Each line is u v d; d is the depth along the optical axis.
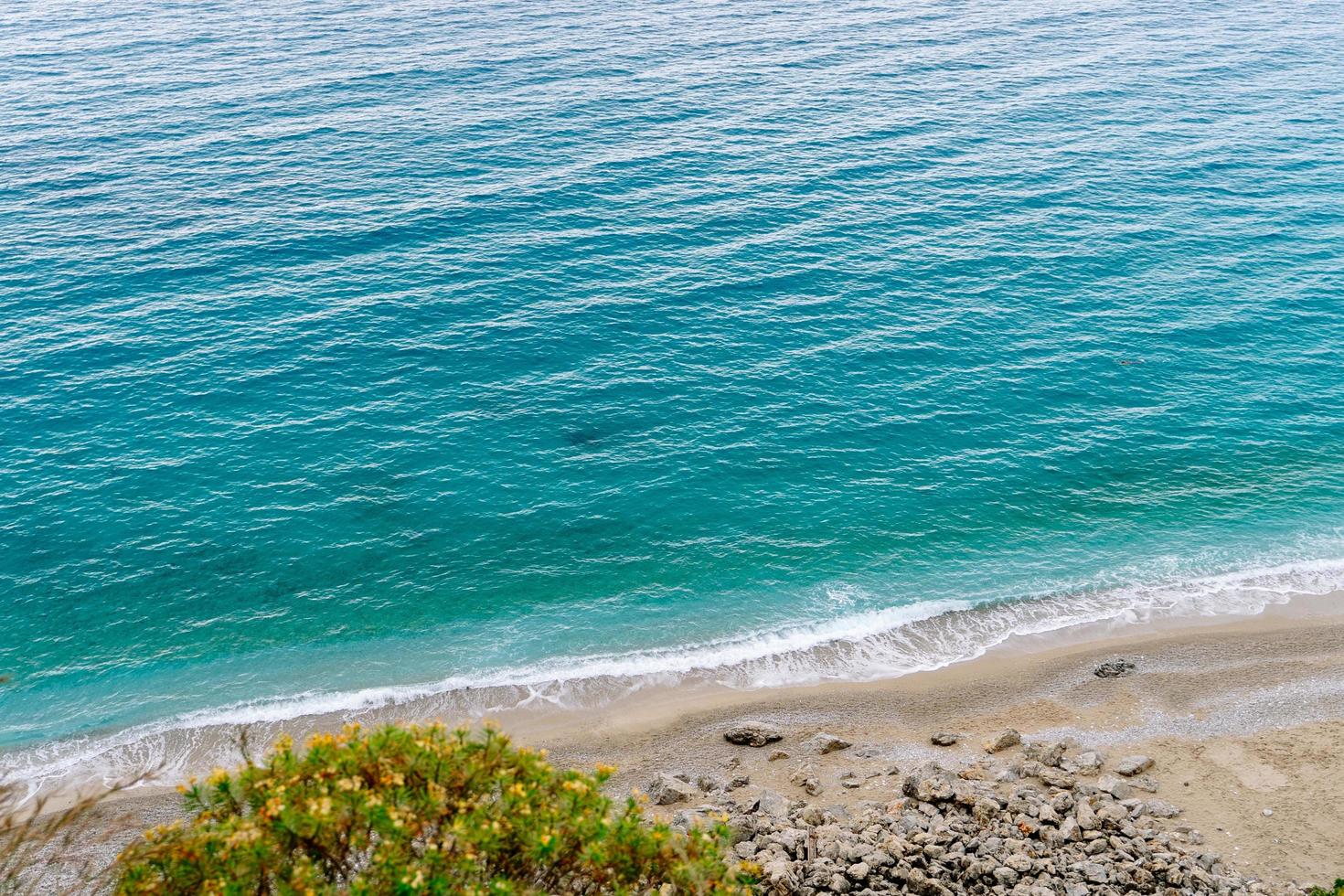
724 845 15.35
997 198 70.88
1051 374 53.38
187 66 93.62
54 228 64.12
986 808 26.31
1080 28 110.31
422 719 34.69
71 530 42.38
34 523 42.62
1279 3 122.06
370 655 37.62
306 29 105.94
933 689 36.09
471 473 46.19
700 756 32.81
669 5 118.75
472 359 53.50
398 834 12.75
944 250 64.38
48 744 33.81
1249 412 50.81
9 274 59.09
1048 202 70.38
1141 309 58.75
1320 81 93.88
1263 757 30.97
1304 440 49.06
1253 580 41.47
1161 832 26.30
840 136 80.31
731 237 65.31
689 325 56.72
